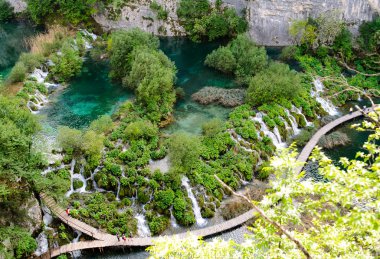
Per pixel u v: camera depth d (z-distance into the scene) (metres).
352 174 14.97
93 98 60.53
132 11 82.56
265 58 63.62
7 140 34.53
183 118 55.06
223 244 17.53
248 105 55.91
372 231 16.28
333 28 66.44
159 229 40.84
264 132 52.38
